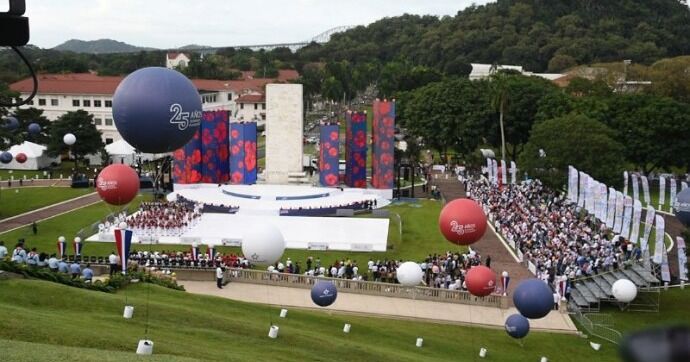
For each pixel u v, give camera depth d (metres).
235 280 61.94
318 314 49.09
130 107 31.41
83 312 37.88
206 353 32.88
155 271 56.41
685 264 70.56
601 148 109.25
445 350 46.28
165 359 27.55
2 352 25.39
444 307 57.22
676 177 140.12
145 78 31.73
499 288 63.22
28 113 141.00
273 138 116.62
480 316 55.44
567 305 59.31
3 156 80.56
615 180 108.81
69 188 118.31
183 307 42.34
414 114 159.50
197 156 115.56
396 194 118.75
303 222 91.94
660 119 129.38
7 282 39.66
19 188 117.94
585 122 112.00
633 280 66.00
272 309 48.06
